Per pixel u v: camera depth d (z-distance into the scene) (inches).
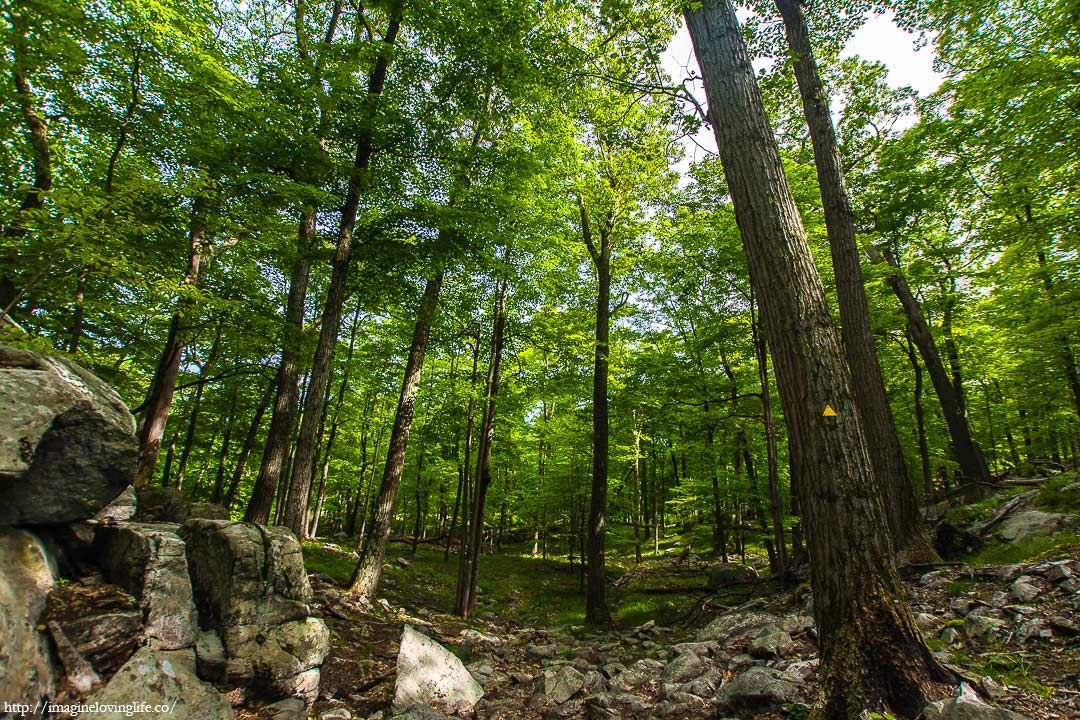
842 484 138.8
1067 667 149.5
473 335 514.3
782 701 158.9
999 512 345.1
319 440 750.5
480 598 613.3
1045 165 332.8
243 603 165.0
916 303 516.1
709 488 577.9
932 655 132.0
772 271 158.1
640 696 210.7
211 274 387.2
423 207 345.7
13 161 264.5
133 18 269.3
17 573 121.7
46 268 192.1
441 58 341.7
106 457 144.9
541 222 450.6
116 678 120.6
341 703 190.9
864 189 491.8
